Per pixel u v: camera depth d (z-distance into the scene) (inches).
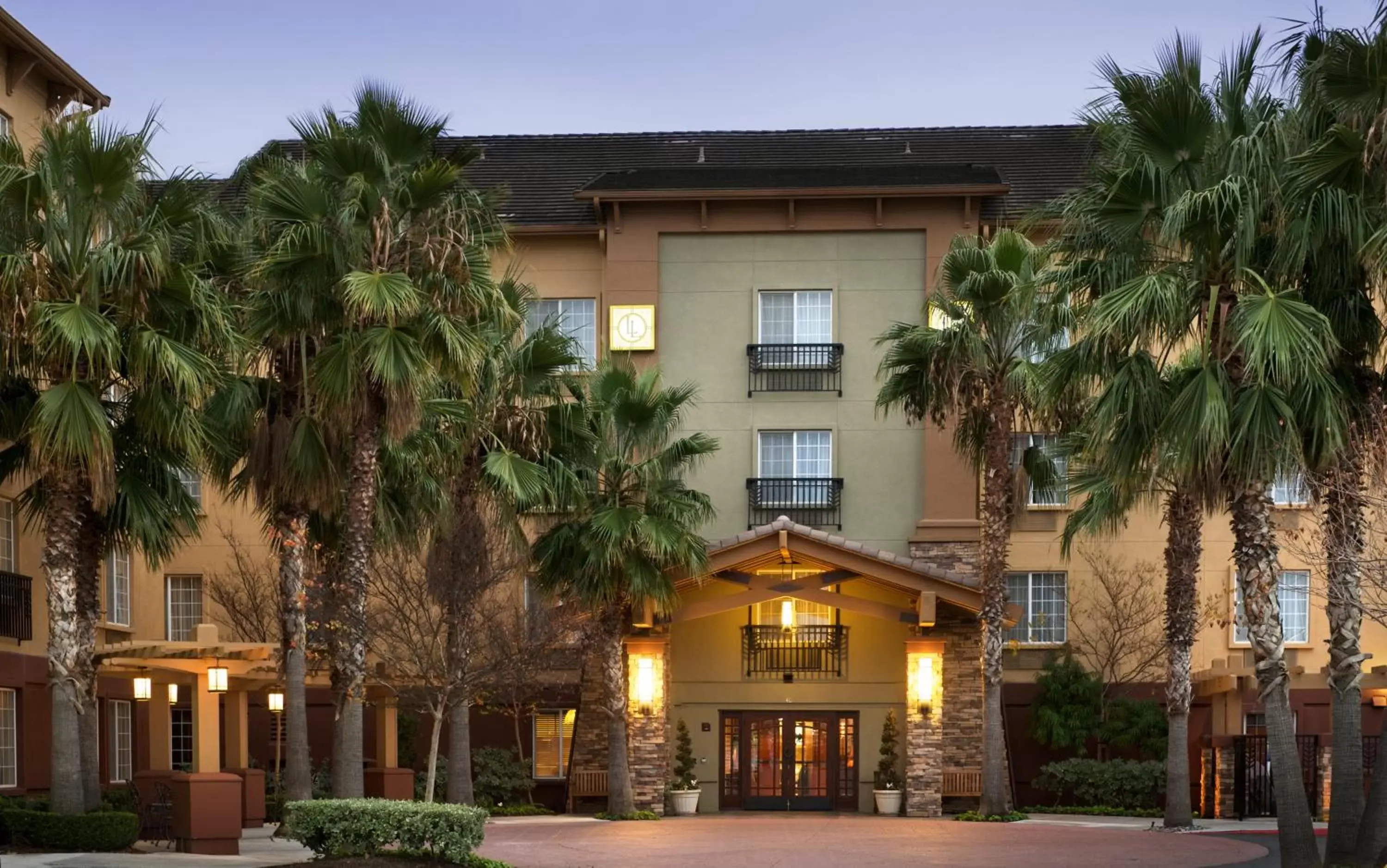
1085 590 1237.7
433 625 968.3
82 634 760.3
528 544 1044.5
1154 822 1029.2
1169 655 980.6
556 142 1460.4
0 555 930.7
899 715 1204.5
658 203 1274.6
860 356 1268.5
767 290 1280.8
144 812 764.0
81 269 706.2
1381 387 687.1
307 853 737.0
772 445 1269.7
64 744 715.4
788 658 1219.2
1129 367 670.5
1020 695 1225.4
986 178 1278.3
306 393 796.0
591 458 1057.5
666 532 1042.7
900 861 757.9
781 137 1456.7
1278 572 654.5
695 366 1277.1
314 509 844.6
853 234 1278.3
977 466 1094.4
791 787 1211.9
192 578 1255.5
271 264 719.1
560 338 1013.2
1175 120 650.2
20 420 751.1
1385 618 687.7
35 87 1022.4
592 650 1131.3
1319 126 657.0
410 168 744.3
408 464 885.8
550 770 1241.4
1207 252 657.6
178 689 1197.7
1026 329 1016.9
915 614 1133.1
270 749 1232.2
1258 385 631.2
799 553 1118.4
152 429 733.3
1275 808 1035.3
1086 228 697.6
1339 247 658.8
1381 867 627.8
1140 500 1117.1
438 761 1180.5
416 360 708.7
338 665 756.6
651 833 937.5
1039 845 842.2
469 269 748.6
